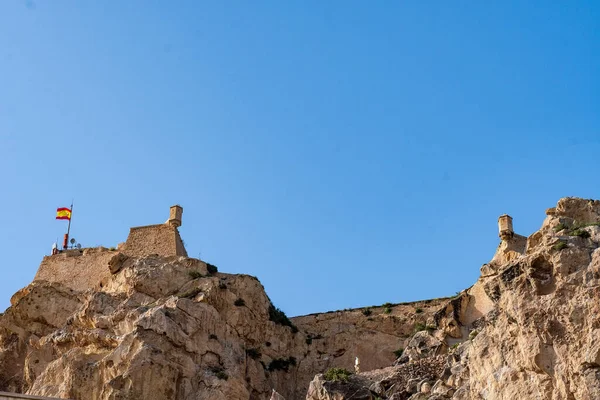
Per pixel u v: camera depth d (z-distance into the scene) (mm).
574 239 42125
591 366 38031
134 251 76125
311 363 71625
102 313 67562
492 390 41906
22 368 69938
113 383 58875
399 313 73125
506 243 63781
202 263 72125
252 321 69938
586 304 39312
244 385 63188
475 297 62406
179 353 62406
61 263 78812
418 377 52656
